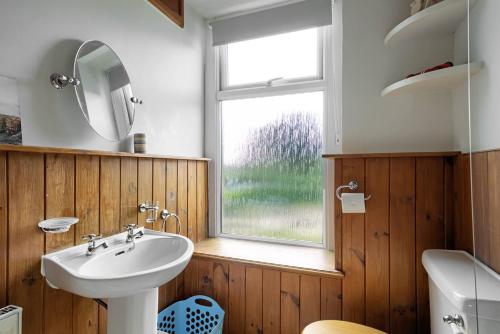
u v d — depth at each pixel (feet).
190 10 6.73
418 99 4.83
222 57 7.29
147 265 4.25
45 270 3.42
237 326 5.53
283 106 6.75
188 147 6.64
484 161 2.64
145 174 5.14
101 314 4.33
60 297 3.76
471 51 3.23
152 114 5.58
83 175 4.04
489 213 2.51
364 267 4.74
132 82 5.12
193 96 6.85
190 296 5.95
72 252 3.73
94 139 4.40
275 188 6.81
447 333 3.19
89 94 4.25
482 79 2.84
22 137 3.45
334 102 6.14
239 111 7.16
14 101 3.38
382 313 4.64
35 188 3.46
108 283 2.90
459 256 3.87
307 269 4.98
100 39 4.52
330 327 4.08
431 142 4.77
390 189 4.63
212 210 7.25
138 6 5.29
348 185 4.79
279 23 6.41
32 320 3.42
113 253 3.92
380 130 5.07
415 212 4.52
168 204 5.71
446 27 4.42
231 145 7.24
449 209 4.39
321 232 6.37
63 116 3.94
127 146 4.99
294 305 5.10
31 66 3.57
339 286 4.85
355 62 5.21
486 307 2.42
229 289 5.60
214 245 6.47
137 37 5.25
